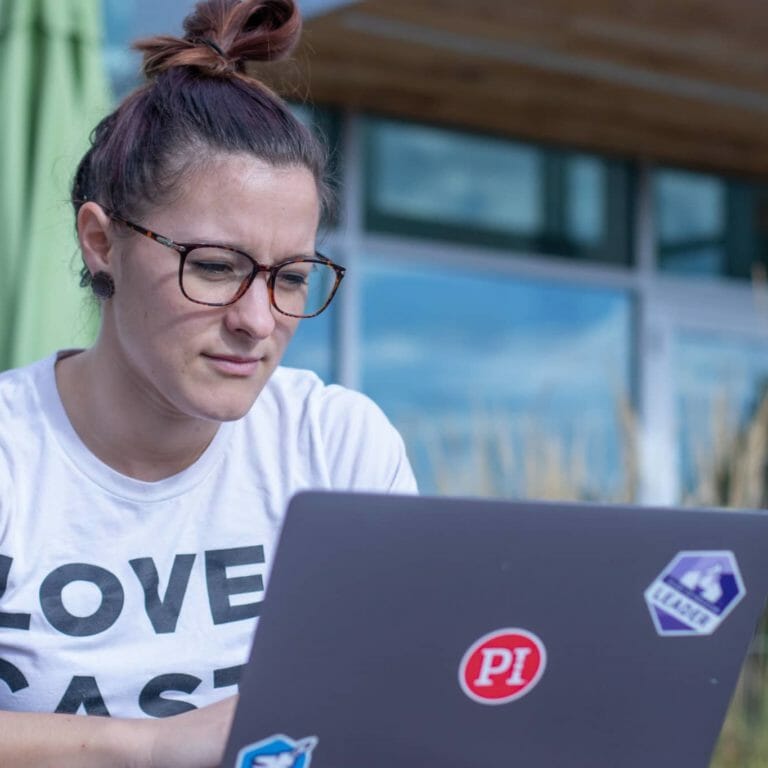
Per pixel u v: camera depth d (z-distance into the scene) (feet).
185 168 5.88
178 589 6.53
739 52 19.38
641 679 5.32
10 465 6.41
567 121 23.31
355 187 22.81
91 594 6.39
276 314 6.10
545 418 24.81
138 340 6.08
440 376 23.89
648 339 26.07
